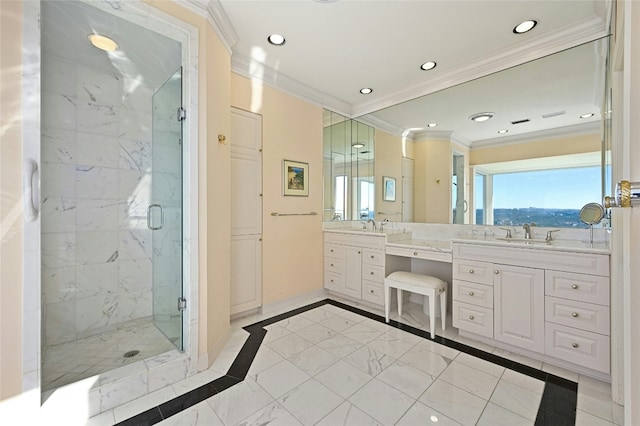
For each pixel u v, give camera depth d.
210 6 1.95
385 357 2.11
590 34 2.11
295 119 3.28
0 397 1.29
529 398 1.64
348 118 3.89
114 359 1.97
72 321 2.31
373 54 2.59
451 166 3.02
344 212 3.90
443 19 2.09
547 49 2.31
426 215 3.22
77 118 2.36
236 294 2.77
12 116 1.32
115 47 2.13
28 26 1.35
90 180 2.42
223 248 2.30
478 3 1.92
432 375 1.87
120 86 2.56
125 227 2.59
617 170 1.59
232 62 2.65
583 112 2.24
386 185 3.57
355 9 2.01
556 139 2.39
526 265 2.04
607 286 1.73
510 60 2.51
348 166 3.89
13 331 1.32
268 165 3.02
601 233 2.17
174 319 2.14
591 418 1.49
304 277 3.42
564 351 1.89
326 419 1.50
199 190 1.96
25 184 1.33
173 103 2.18
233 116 2.70
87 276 2.40
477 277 2.29
